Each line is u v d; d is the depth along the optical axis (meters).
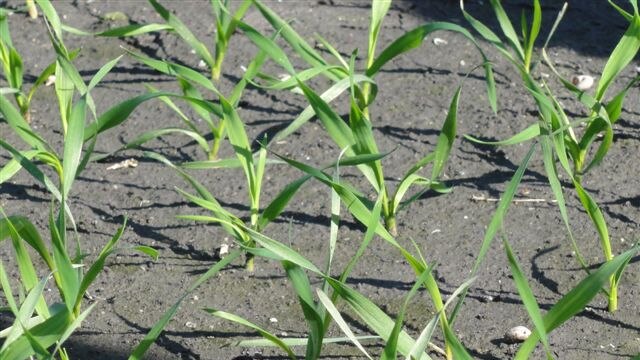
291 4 4.61
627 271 2.96
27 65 4.09
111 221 3.20
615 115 2.99
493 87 3.14
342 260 3.02
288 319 2.78
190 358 2.63
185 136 3.67
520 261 3.01
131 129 3.69
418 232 3.13
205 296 2.87
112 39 4.30
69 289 2.17
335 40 4.28
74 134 2.40
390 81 3.99
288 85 3.04
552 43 4.27
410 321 2.77
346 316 2.80
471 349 2.66
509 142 3.06
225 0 3.94
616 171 3.43
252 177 2.89
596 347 2.66
